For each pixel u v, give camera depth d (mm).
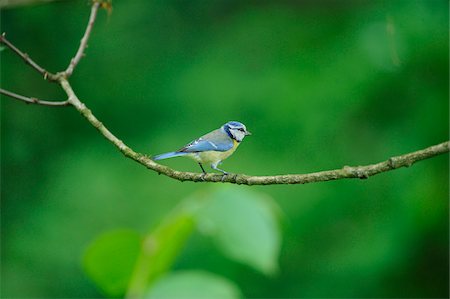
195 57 17312
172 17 17844
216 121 15703
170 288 5105
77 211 15484
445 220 13664
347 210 14234
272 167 14766
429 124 14250
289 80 15625
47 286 15164
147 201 15109
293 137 15047
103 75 17203
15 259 15508
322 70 15633
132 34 17594
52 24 17156
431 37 14078
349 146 14781
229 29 17453
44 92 17094
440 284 13633
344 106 15016
